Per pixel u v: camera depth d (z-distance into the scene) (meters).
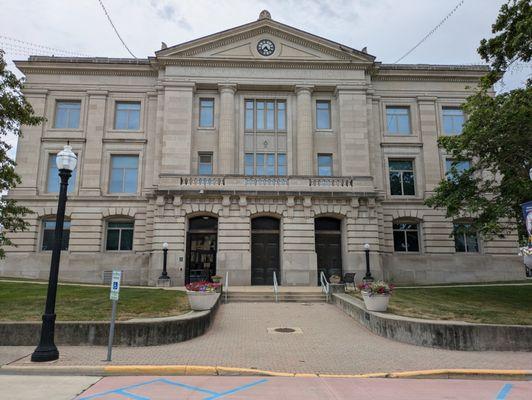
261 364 10.06
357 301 17.44
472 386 8.66
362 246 27.17
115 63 31.25
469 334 12.11
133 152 30.64
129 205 29.66
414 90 32.53
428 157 31.52
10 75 18.77
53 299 10.38
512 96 17.69
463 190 20.62
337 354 11.23
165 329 12.24
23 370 9.30
